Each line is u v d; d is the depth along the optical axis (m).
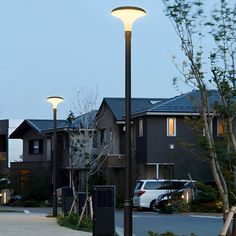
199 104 16.41
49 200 70.00
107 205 22.84
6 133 98.19
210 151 15.16
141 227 32.69
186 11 15.61
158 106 62.31
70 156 67.38
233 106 15.27
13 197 76.94
